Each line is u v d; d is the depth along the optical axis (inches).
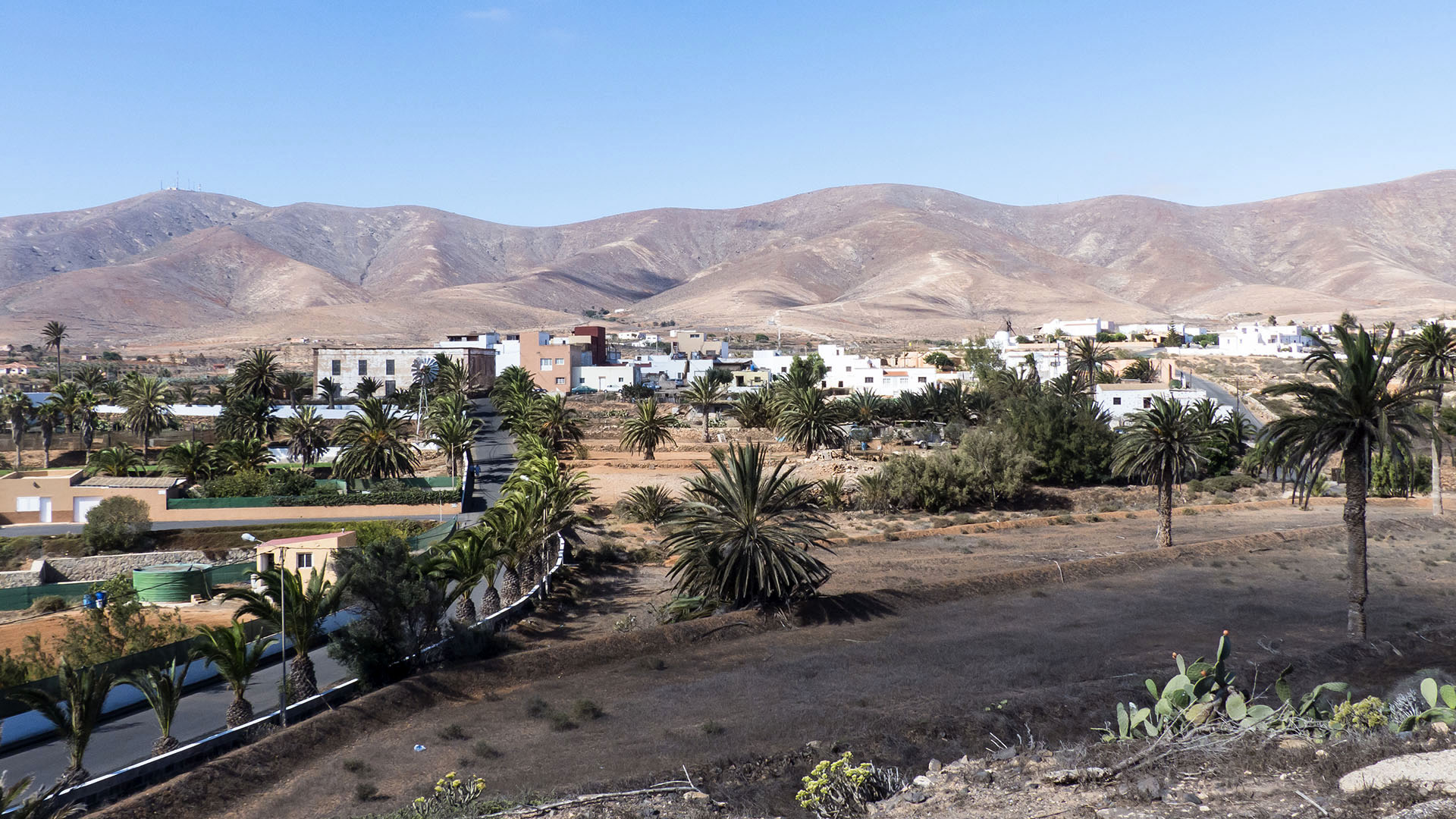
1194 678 776.9
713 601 1662.2
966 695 1193.4
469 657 1401.3
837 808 730.2
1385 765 518.6
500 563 2151.8
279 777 1039.0
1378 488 3105.3
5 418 4104.3
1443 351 2746.1
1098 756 697.0
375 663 1286.9
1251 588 1863.9
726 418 4690.0
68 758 1108.5
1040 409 3272.6
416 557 1814.7
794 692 1250.0
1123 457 2308.1
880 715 1114.7
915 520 2728.8
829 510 2876.5
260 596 1227.9
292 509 2726.4
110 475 3105.3
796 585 1621.6
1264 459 1523.1
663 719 1160.2
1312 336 1451.8
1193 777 609.3
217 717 1239.5
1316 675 1259.8
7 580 2178.9
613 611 1765.5
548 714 1201.4
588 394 5944.9
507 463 3617.1
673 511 1717.5
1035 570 1942.7
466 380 5359.3
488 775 985.5
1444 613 1625.2
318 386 5305.1
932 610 1718.8
